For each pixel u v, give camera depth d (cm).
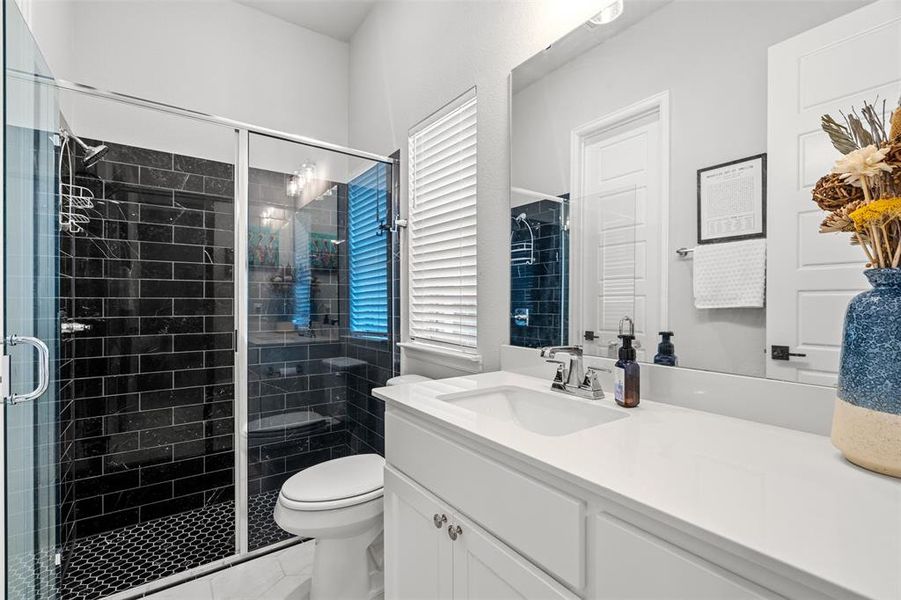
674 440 77
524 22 149
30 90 116
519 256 151
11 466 103
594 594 62
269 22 262
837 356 77
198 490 221
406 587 110
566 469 64
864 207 61
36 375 124
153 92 225
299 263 229
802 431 81
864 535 45
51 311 146
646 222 110
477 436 83
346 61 290
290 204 225
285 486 152
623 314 116
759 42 88
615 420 96
